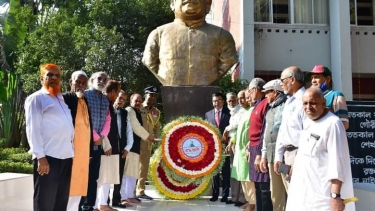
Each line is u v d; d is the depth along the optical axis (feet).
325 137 10.65
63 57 48.73
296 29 47.57
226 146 23.22
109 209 19.65
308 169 10.82
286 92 14.02
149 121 24.77
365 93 50.44
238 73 48.26
